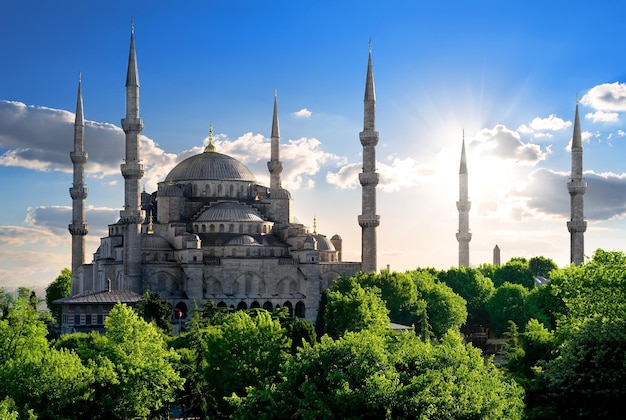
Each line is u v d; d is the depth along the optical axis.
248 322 98.69
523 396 76.38
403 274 189.00
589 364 74.62
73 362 82.94
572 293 94.25
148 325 93.94
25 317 89.62
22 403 78.81
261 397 71.88
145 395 85.94
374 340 73.31
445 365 71.00
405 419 65.31
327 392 69.19
